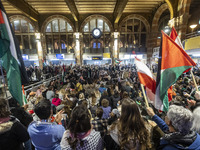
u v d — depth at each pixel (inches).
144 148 43.4
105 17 822.5
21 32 840.9
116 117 107.3
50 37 882.1
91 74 549.3
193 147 41.7
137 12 824.3
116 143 51.6
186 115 44.6
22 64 101.2
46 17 815.1
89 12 802.8
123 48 897.5
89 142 46.2
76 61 845.2
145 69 97.4
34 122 58.9
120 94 208.2
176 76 83.5
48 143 55.1
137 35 893.8
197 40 409.4
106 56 886.4
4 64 92.1
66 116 113.6
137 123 45.0
